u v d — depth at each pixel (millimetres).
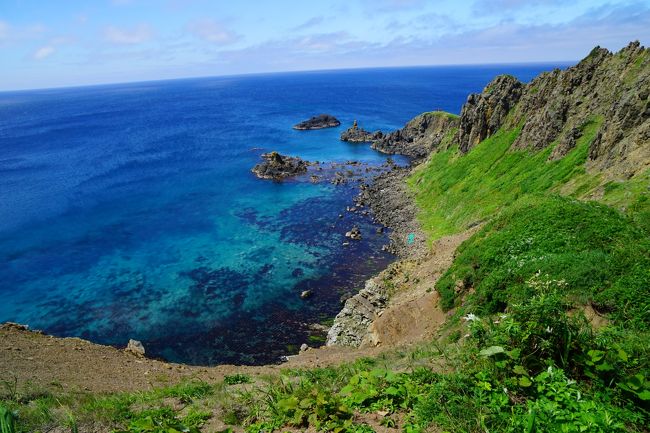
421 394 8727
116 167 90312
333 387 11305
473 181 55000
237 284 42344
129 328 35469
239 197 70562
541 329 8891
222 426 10125
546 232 22250
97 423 11250
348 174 83188
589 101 45094
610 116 35875
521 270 19531
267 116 171375
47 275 44812
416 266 39312
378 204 64562
